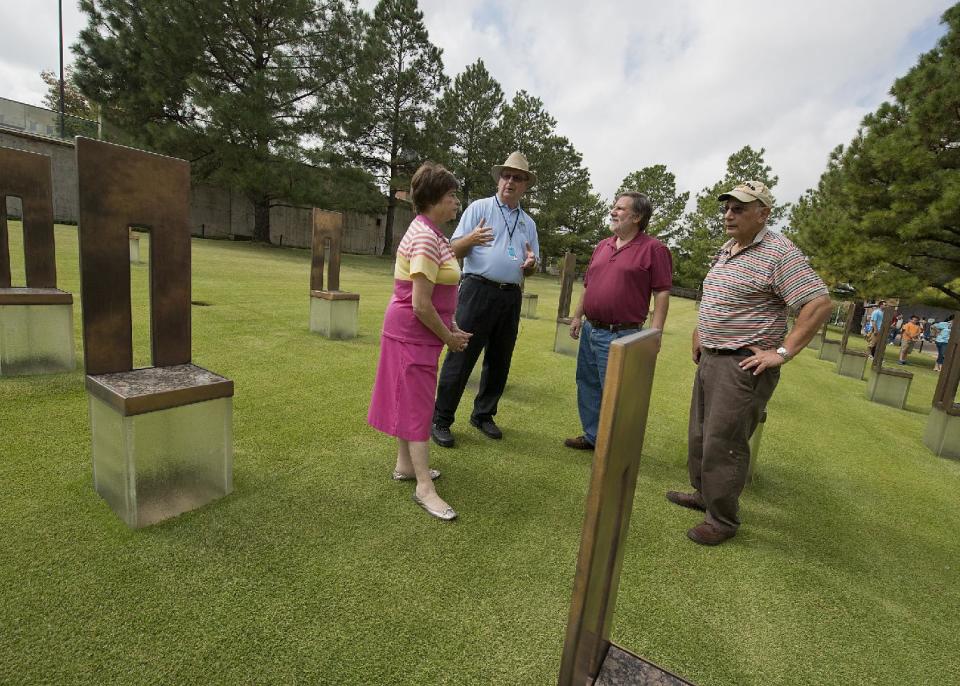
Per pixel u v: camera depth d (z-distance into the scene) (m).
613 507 1.03
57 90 31.22
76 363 3.80
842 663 1.66
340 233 5.94
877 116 12.34
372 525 2.11
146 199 2.01
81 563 1.68
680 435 3.99
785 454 3.88
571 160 35.66
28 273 3.56
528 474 2.82
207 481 2.12
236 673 1.34
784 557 2.30
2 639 1.36
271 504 2.18
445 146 26.56
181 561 1.75
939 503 3.21
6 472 2.18
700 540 2.32
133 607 1.52
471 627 1.61
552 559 2.02
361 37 20.62
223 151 18.14
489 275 3.02
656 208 38.94
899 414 6.18
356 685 1.35
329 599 1.65
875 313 12.50
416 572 1.84
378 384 2.31
